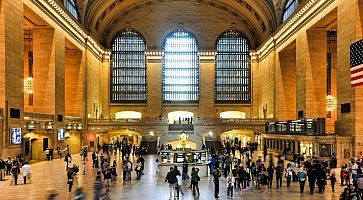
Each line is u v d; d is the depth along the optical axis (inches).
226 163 1026.7
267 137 1835.6
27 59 1728.6
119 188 864.9
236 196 762.2
